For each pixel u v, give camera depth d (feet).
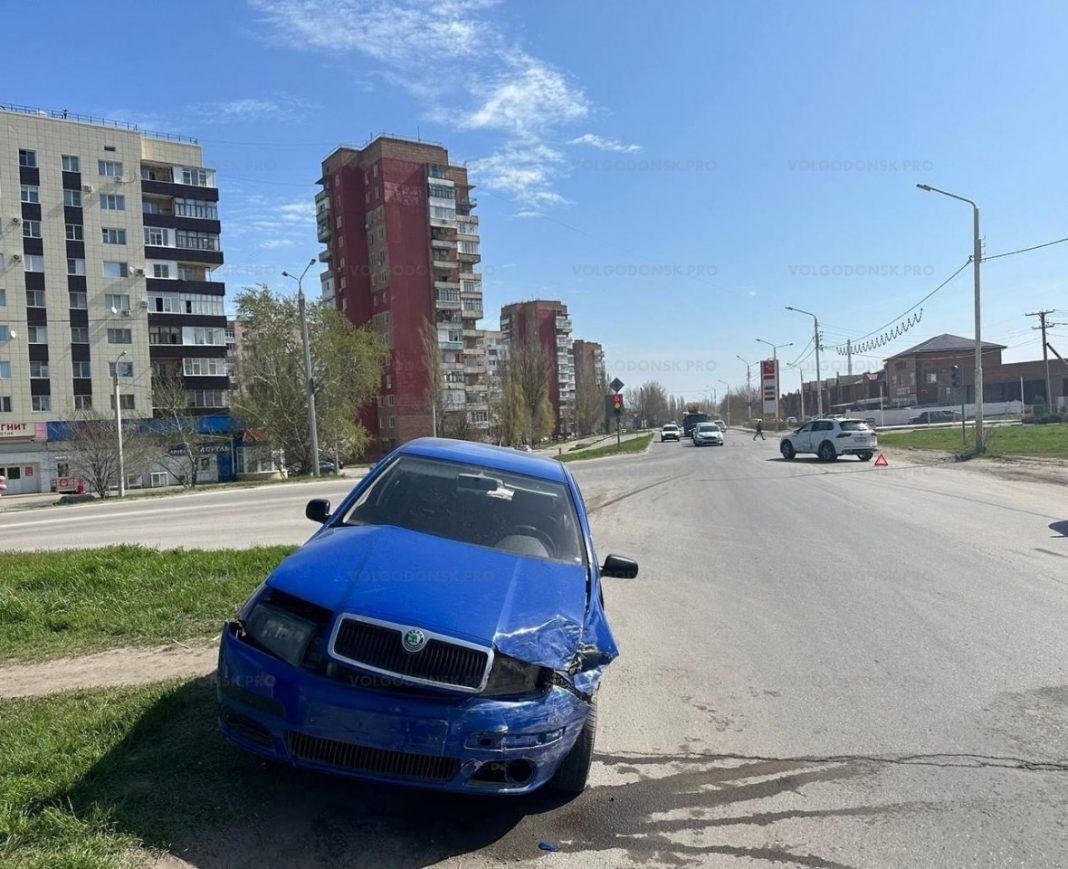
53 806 9.73
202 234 212.43
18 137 186.19
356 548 12.35
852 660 18.60
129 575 24.25
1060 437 111.75
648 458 115.14
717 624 21.99
